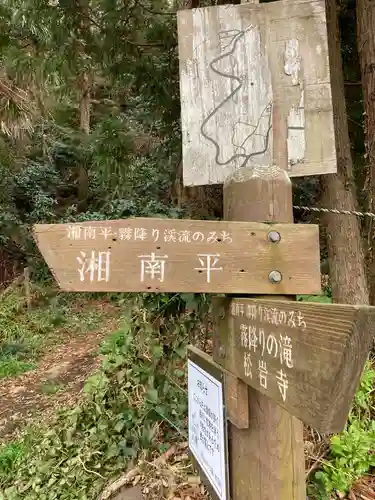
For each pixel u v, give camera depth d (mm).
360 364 694
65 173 11789
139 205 4273
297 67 1553
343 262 3135
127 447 2830
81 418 3297
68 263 1067
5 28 3984
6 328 7965
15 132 5246
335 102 3262
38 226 1072
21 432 4230
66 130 10969
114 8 3639
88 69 4422
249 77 1558
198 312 2770
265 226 1149
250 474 1200
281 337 924
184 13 1592
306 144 1523
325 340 757
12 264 10188
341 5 4020
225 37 1578
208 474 1364
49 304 9000
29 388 5637
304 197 4156
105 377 3344
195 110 1546
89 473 2836
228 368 1248
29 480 3098
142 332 3014
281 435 1171
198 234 1125
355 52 4266
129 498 2389
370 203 3043
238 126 1536
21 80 4531
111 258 1084
